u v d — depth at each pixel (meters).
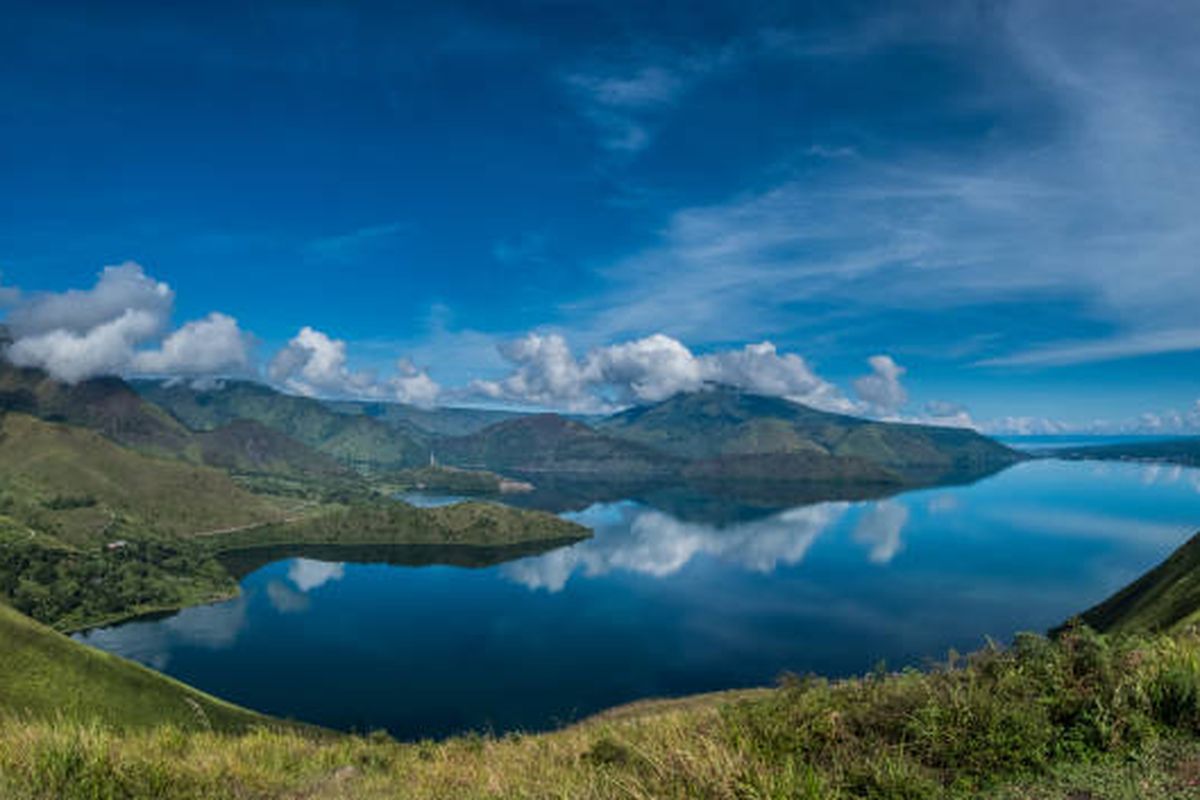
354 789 10.67
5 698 90.19
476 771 11.09
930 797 6.01
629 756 8.98
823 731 7.86
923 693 8.06
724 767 6.95
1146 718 6.66
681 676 164.62
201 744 13.06
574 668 175.12
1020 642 8.82
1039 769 6.34
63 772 8.56
